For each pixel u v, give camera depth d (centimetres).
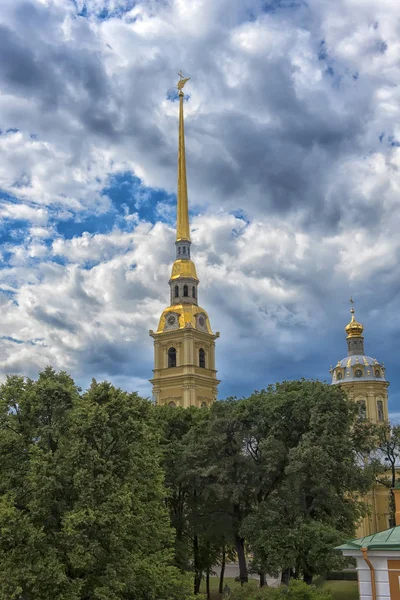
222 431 5591
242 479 5409
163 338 10956
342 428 5378
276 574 5038
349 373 11362
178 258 11631
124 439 4069
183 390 10525
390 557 2284
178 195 12162
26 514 3562
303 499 5238
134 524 3966
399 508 2862
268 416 5700
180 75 13175
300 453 4984
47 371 4522
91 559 3497
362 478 5300
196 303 11350
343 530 5659
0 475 3869
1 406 4066
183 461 5738
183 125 12800
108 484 3738
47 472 3656
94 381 4284
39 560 3375
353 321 11938
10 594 3234
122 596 3900
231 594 3669
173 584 4100
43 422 4134
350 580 6631
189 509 6303
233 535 5741
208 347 11131
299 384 6184
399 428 7694
